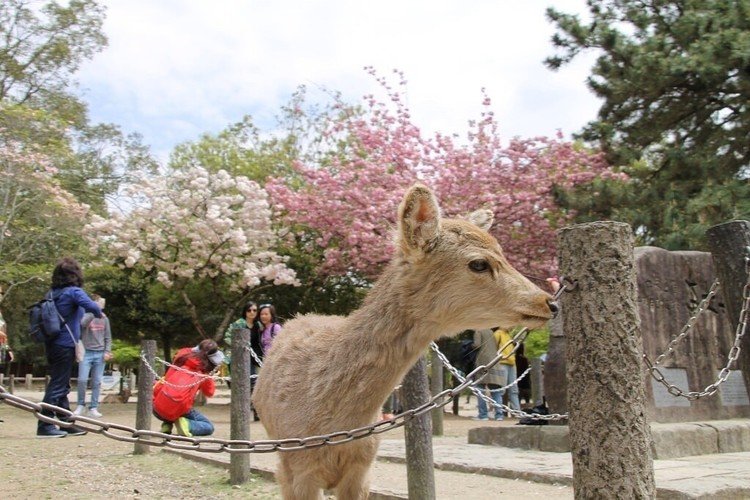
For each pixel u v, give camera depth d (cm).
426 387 520
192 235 1841
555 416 550
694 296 900
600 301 298
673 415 841
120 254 1884
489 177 1736
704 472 627
